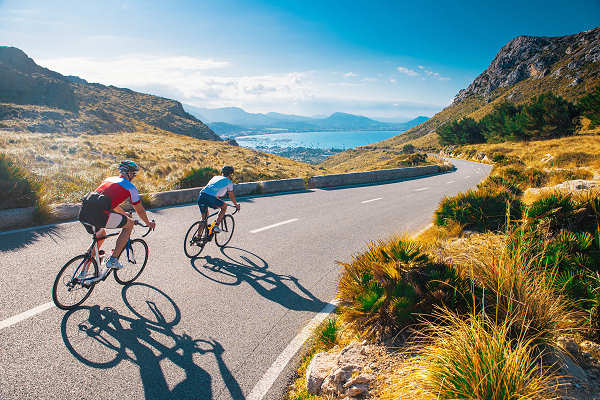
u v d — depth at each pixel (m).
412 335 3.27
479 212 7.73
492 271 3.52
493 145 63.84
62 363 2.97
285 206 11.70
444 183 23.19
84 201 3.92
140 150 30.84
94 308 3.95
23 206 7.35
